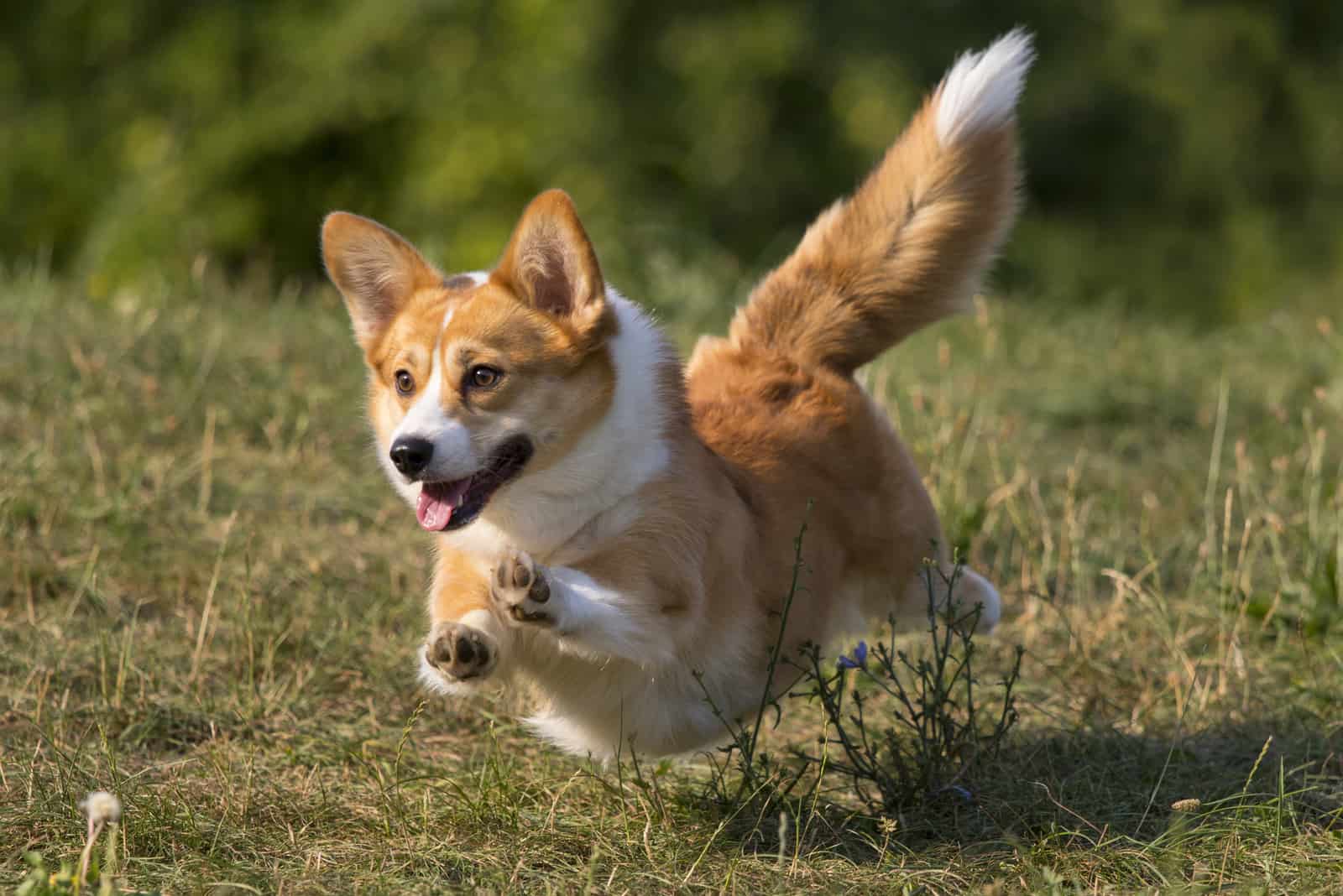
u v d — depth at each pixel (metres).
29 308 14.98
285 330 15.46
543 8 29.84
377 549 11.05
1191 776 8.27
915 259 9.31
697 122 30.14
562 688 7.66
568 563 7.37
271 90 30.31
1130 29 34.25
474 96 29.56
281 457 12.46
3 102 33.00
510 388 7.26
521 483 7.34
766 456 8.28
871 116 30.23
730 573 7.57
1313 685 9.51
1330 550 11.04
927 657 9.98
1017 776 8.12
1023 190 9.76
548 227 7.41
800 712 9.30
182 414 12.80
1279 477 12.59
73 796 7.31
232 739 8.51
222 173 29.16
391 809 7.55
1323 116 34.81
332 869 6.85
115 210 29.53
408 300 7.86
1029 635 10.38
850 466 8.66
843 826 7.54
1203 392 15.91
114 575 10.25
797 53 30.48
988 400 14.90
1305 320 19.16
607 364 7.41
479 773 8.16
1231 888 6.82
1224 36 34.69
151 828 7.05
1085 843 7.42
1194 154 33.69
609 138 29.11
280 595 10.13
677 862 7.10
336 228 7.95
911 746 8.56
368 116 29.47
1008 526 12.11
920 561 9.05
